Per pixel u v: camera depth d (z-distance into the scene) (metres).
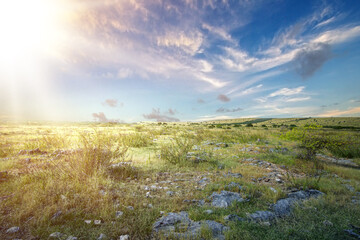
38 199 3.46
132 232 2.67
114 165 6.23
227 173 6.38
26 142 11.28
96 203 3.52
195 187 4.86
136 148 11.20
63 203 3.40
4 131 18.53
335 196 4.39
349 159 10.11
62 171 5.11
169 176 5.96
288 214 3.43
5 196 3.72
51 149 9.69
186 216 3.20
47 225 2.75
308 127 9.88
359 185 5.52
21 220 2.91
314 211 3.57
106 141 6.73
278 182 5.57
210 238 2.53
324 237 2.71
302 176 6.41
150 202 3.78
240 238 2.57
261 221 3.12
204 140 16.56
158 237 2.57
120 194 4.09
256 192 4.44
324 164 8.10
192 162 7.83
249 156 9.64
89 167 5.27
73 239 2.44
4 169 5.79
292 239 2.63
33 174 4.95
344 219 3.29
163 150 8.65
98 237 2.53
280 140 16.58
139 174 5.91
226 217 3.14
